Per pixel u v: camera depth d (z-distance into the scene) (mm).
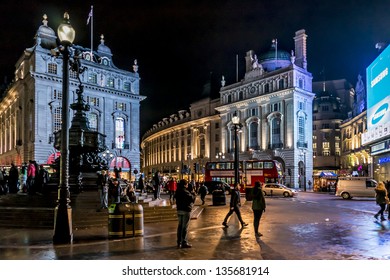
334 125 95812
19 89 67000
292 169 69062
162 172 116875
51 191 21891
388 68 40969
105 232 14820
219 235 14148
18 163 65688
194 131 101438
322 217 20734
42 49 60500
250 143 78500
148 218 18375
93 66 66500
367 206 28922
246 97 80062
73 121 25078
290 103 70688
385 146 45375
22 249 11273
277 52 83562
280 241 12742
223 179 52406
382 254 10594
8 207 18000
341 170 82188
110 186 18656
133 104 71750
